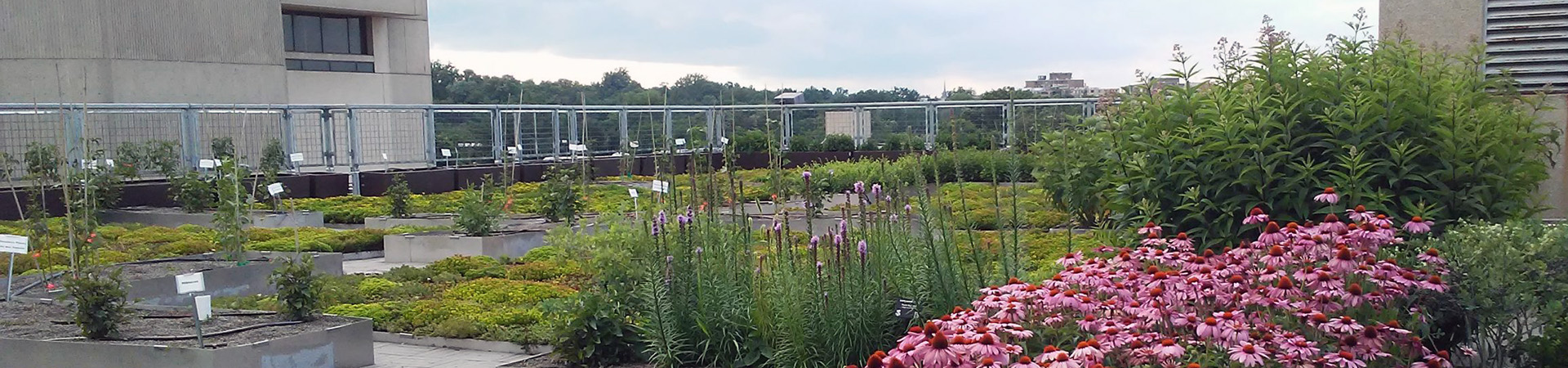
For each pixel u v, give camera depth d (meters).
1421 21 10.97
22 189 24.00
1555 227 7.41
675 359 8.81
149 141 27.28
